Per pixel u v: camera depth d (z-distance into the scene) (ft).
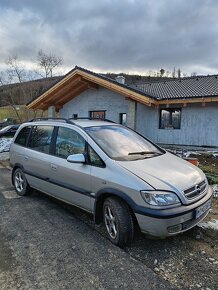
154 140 50.75
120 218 11.81
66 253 11.66
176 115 48.47
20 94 128.98
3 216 16.11
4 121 136.87
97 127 15.78
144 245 12.31
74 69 49.47
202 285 9.59
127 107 51.62
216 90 44.73
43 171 17.01
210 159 35.42
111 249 11.98
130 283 9.65
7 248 12.14
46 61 137.08
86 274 10.16
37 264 10.84
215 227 14.01
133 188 11.35
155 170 12.29
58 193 15.93
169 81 65.62
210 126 44.21
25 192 19.84
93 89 57.31
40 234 13.53
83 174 13.69
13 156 20.72
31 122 20.13
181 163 14.05
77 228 14.24
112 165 12.62
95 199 13.10
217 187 21.36
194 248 12.10
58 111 65.26
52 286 9.48
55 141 16.58
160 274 10.20
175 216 10.84
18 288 9.38
